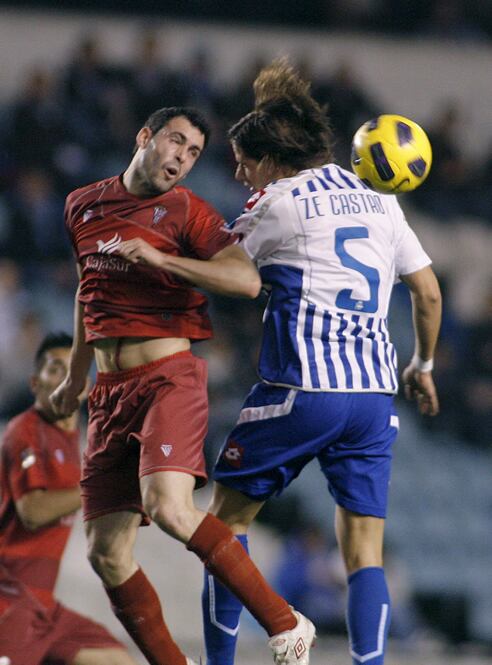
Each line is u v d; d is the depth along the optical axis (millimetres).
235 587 15023
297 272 15680
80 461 20000
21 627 19406
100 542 16016
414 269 16562
